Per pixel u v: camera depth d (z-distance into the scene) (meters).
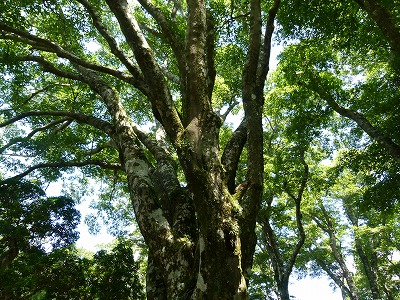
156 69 4.51
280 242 19.91
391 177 12.09
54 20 10.13
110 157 13.47
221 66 11.29
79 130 13.05
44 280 7.62
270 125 16.42
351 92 12.93
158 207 4.38
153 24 11.75
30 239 10.09
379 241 22.19
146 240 4.11
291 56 12.62
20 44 10.70
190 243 3.84
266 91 15.97
